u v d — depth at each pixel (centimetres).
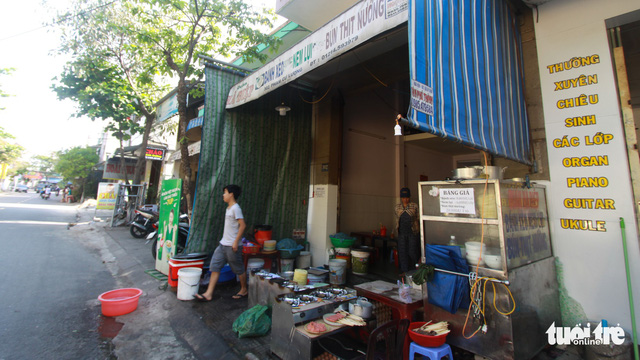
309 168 604
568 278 284
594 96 285
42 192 2816
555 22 312
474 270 234
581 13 298
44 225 1050
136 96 927
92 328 323
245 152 520
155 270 520
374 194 707
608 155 273
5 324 320
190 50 548
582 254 278
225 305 377
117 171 1484
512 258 231
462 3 253
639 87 419
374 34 254
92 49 887
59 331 312
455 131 220
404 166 793
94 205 2008
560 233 291
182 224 553
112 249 713
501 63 294
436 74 212
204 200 476
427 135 739
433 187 272
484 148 241
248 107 528
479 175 251
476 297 228
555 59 309
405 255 445
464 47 247
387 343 222
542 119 313
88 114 846
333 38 300
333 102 585
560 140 299
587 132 285
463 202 249
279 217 559
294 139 584
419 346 225
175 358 272
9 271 496
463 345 235
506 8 317
